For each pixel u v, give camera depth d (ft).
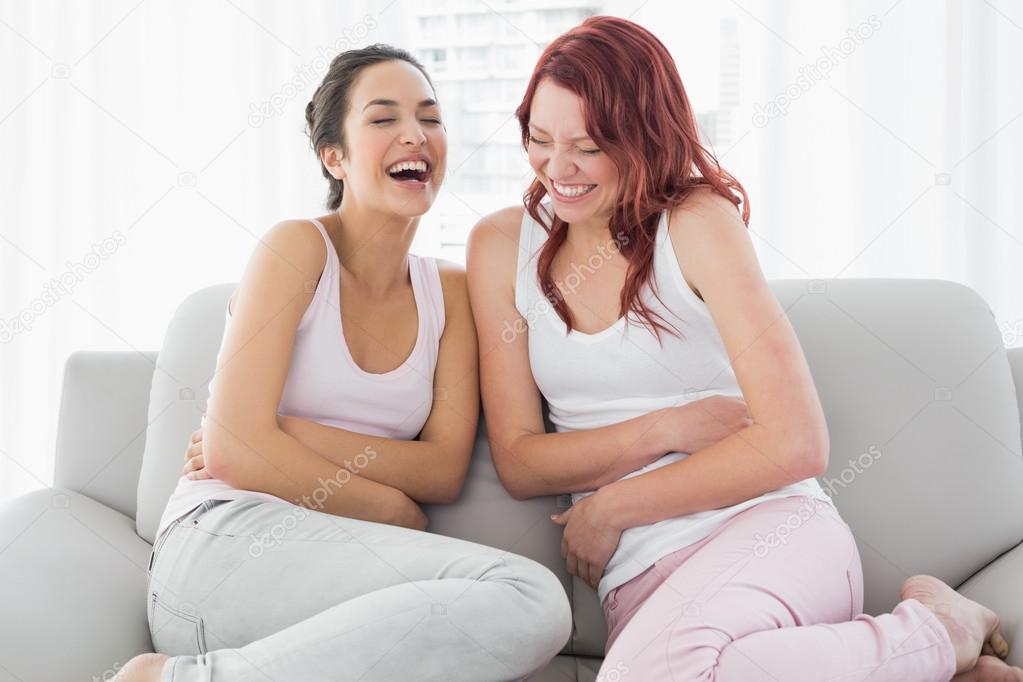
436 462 4.70
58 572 4.25
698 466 4.25
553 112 4.35
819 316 4.99
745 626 3.62
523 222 4.87
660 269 4.44
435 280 5.00
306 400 4.64
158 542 4.36
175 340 5.26
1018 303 6.88
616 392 4.57
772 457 4.13
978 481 4.65
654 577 4.28
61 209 7.33
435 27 7.18
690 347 4.46
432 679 3.55
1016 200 6.82
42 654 3.79
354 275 4.81
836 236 6.92
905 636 3.73
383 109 4.62
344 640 3.53
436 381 4.90
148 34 7.14
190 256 7.28
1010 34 6.71
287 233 4.58
